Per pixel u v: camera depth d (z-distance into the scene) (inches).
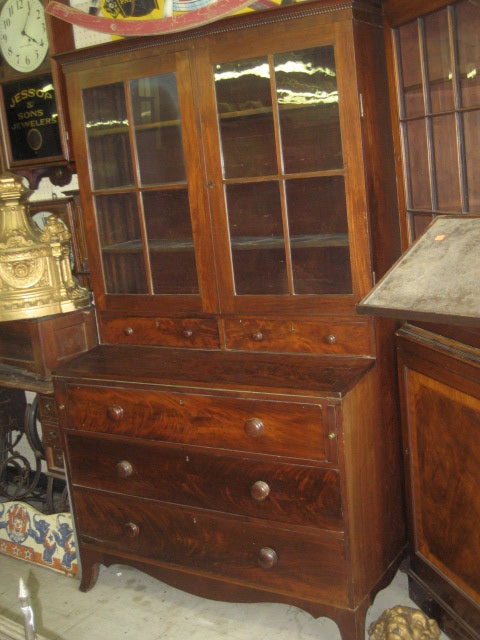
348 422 87.7
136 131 104.3
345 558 89.6
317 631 99.5
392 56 95.8
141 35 98.0
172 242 105.9
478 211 89.6
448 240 86.0
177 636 100.7
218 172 99.6
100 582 115.6
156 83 101.2
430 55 91.7
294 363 97.1
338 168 92.6
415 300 79.3
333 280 96.0
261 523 94.2
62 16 105.7
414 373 90.9
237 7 89.4
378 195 94.7
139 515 104.4
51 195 136.6
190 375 96.4
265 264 99.9
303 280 97.9
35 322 112.1
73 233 128.7
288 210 96.4
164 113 101.7
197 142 100.0
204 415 94.7
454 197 92.7
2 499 143.3
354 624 91.0
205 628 101.9
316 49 90.0
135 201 107.0
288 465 90.3
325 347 98.0
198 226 102.7
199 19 92.7
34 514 120.4
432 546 93.6
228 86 96.5
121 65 103.0
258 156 97.0
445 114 89.9
